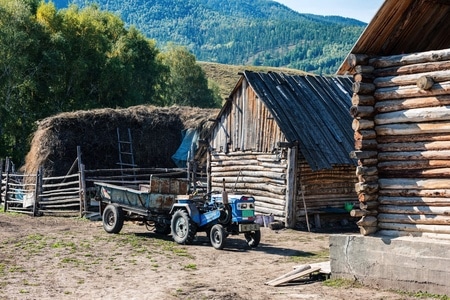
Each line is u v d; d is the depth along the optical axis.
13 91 47.84
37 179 25.86
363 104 11.90
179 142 33.09
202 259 15.59
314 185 23.42
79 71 50.09
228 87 126.56
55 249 16.61
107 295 11.38
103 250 16.58
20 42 46.03
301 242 19.22
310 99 25.12
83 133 30.23
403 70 11.62
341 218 24.23
